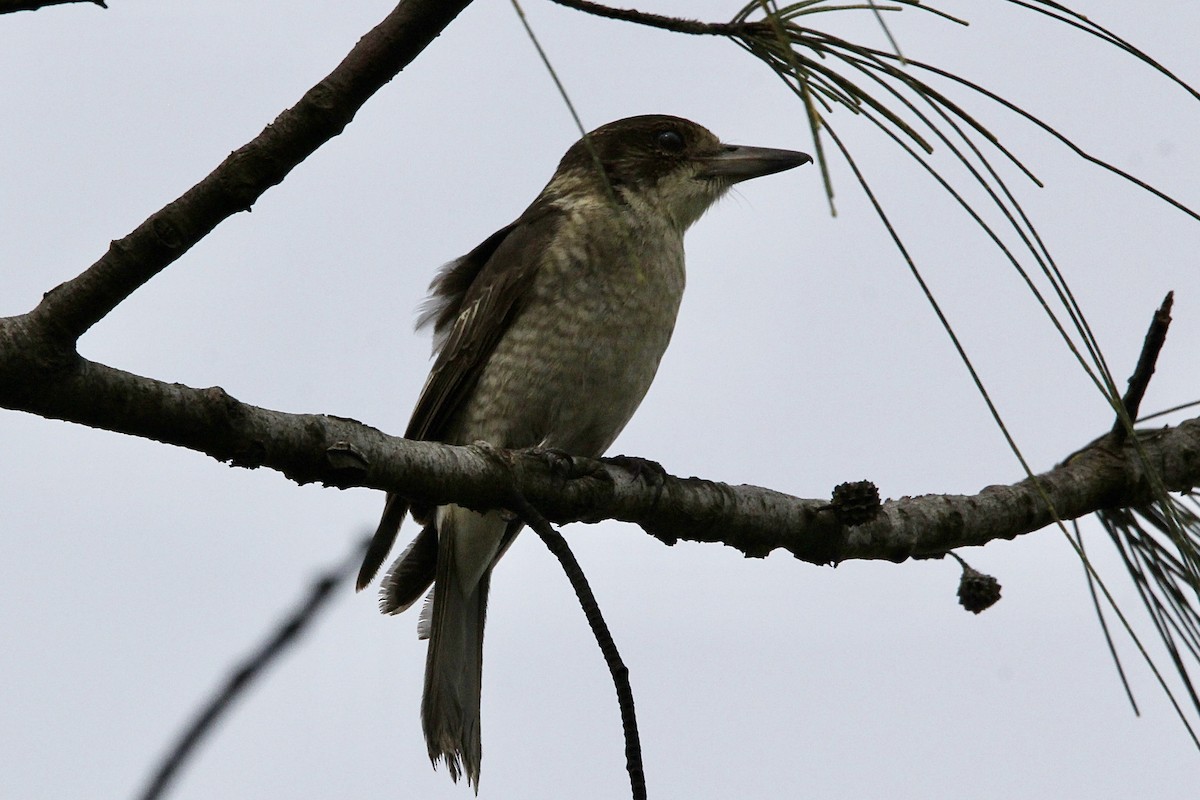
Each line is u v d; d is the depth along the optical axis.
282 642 5.24
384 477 7.21
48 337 5.87
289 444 6.75
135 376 6.23
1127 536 8.80
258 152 5.81
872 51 5.09
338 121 5.83
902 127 4.79
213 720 5.17
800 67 4.56
